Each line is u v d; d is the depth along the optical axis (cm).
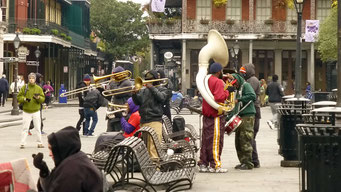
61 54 5516
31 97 1639
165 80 1152
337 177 737
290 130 1272
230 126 1188
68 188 547
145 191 980
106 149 1088
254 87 1280
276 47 5194
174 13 5544
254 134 1281
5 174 601
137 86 1112
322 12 5169
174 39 5091
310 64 5194
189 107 1341
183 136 1364
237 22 5016
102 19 8556
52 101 4934
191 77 5238
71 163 552
